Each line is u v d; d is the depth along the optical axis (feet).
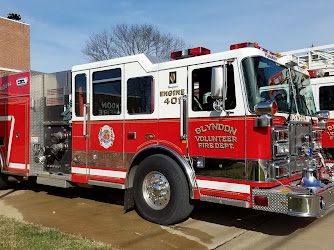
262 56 14.56
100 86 18.80
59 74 21.03
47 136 21.44
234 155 13.85
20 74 23.16
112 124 18.07
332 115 24.22
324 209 13.14
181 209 15.24
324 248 13.19
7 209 19.30
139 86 17.16
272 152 13.41
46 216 17.70
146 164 16.35
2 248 12.30
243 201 13.55
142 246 13.30
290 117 15.46
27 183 28.04
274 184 13.53
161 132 16.21
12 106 23.66
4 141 24.20
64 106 20.72
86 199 21.89
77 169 19.61
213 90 13.65
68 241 13.19
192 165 15.12
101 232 14.98
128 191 17.30
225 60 14.28
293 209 12.45
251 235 14.70
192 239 14.12
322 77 25.49
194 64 15.25
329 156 23.95
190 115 15.26
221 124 14.26
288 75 16.37
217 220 16.96
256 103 13.69
